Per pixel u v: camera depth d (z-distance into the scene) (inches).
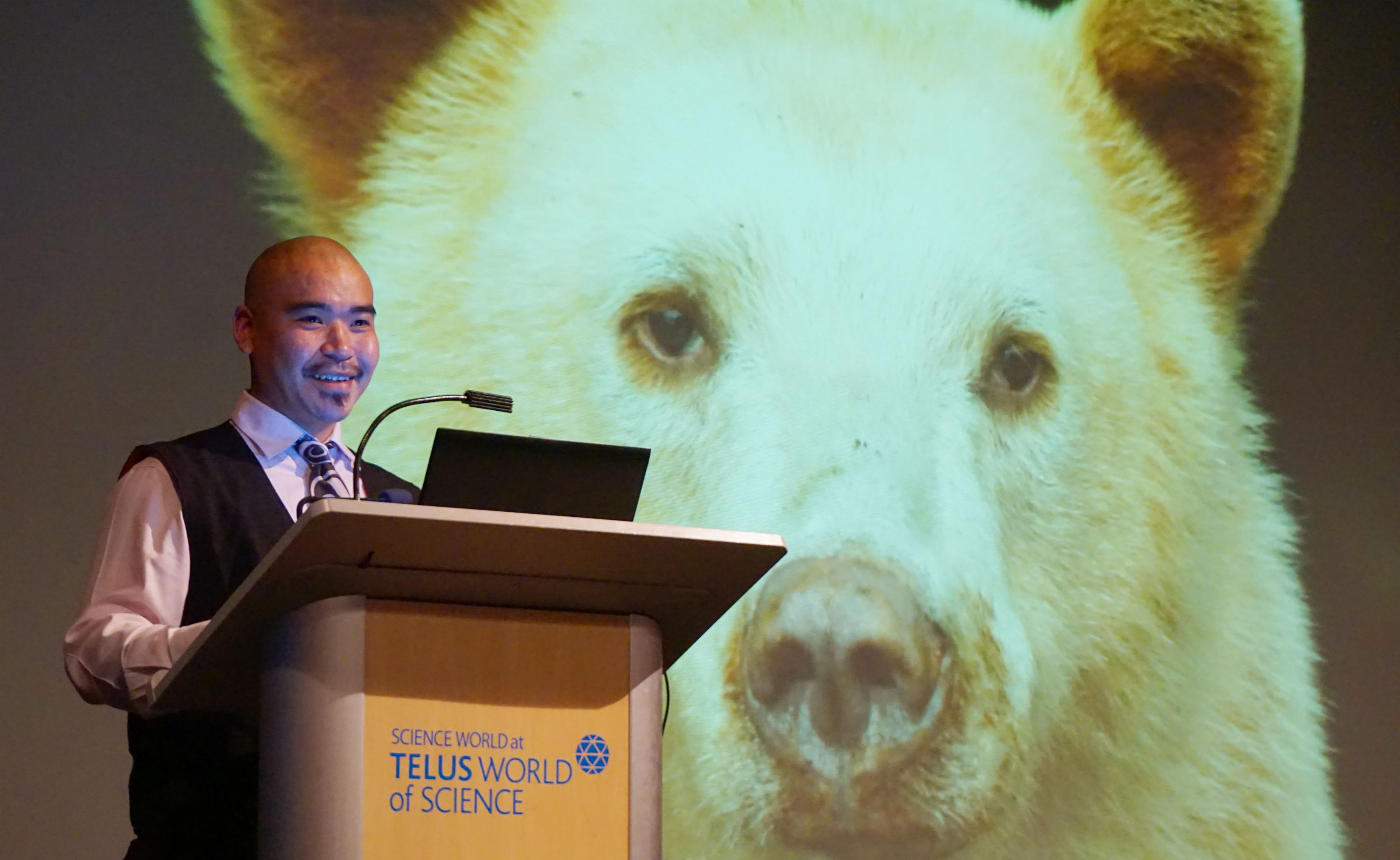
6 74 134.0
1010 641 147.7
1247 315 164.4
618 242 147.7
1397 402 168.2
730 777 138.9
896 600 144.9
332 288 94.0
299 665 58.5
